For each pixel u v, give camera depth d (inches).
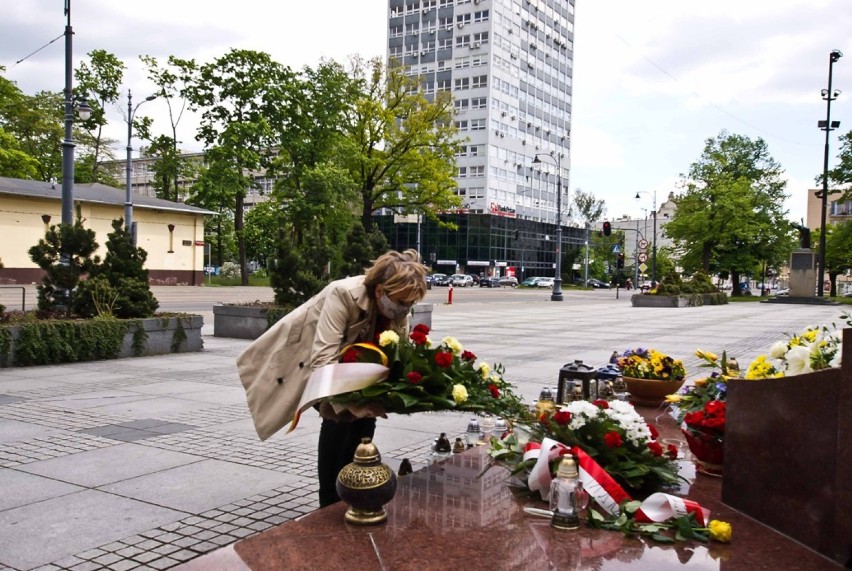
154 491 186.1
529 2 3782.0
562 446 119.9
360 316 131.0
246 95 1878.7
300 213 1715.1
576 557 97.0
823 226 1782.7
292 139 1828.2
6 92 1704.0
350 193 1738.4
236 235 1999.3
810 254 1820.9
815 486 100.8
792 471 105.9
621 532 107.2
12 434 247.4
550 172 4109.3
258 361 141.1
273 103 1888.5
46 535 153.6
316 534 105.4
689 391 198.1
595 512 110.3
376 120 1788.9
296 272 585.9
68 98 624.7
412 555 97.4
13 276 1476.4
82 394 331.3
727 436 122.5
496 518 112.5
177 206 1838.1
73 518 164.6
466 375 131.0
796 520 104.9
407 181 1802.4
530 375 407.2
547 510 116.6
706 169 2133.4
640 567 94.0
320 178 1696.6
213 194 1875.0
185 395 331.0
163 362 449.7
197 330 513.7
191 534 156.0
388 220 3489.2
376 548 100.0
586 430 129.6
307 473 205.9
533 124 3897.6
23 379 374.0
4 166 1631.4
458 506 117.9
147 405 305.4
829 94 1664.6
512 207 3730.3
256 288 1840.6
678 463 148.6
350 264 593.6
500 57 3555.6
